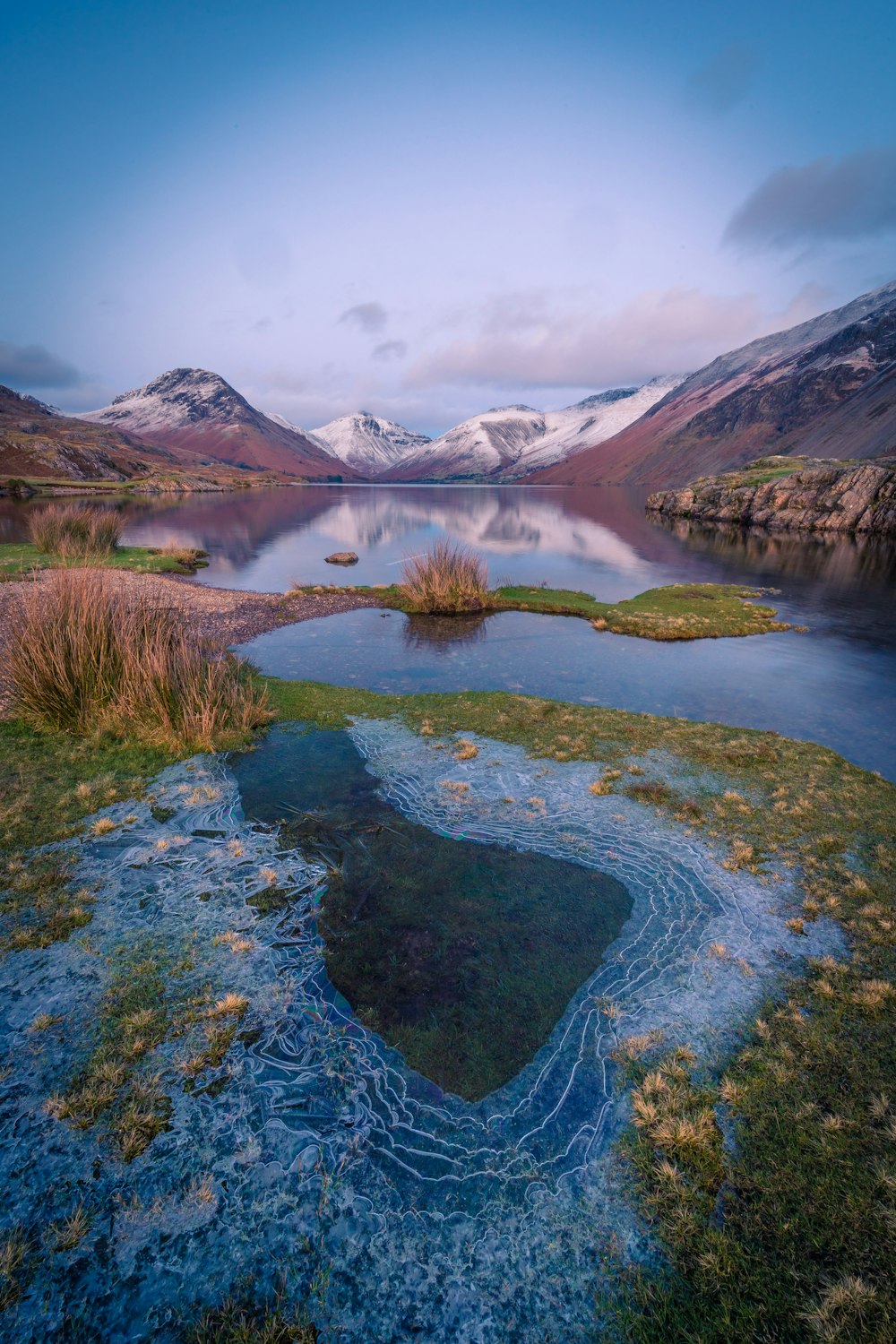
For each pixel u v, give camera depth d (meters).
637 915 8.36
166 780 11.96
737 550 53.25
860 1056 6.14
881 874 9.12
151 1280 4.39
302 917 8.22
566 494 173.88
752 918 8.23
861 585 37.38
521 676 19.95
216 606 28.19
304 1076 5.97
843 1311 4.22
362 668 20.72
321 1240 4.68
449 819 10.80
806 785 11.99
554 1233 4.77
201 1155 5.22
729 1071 6.05
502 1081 6.00
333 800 11.41
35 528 37.41
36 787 11.33
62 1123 5.41
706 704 17.44
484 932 8.02
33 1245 4.54
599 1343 4.16
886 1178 5.00
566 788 11.91
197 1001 6.77
